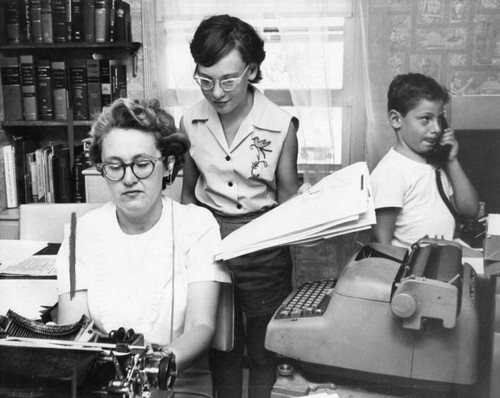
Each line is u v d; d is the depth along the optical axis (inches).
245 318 47.3
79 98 92.9
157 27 87.8
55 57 96.3
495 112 57.2
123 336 29.6
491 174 53.6
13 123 94.3
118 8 89.2
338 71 76.8
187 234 44.3
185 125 58.1
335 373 33.5
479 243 50.6
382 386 32.7
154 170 40.1
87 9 90.0
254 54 49.4
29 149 92.1
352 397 31.9
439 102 56.7
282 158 57.3
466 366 31.2
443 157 55.5
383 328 32.0
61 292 43.5
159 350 29.0
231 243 41.5
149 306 42.1
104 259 43.7
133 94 90.7
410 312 30.1
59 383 23.2
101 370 24.9
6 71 93.4
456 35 66.8
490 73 65.3
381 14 71.4
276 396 32.7
